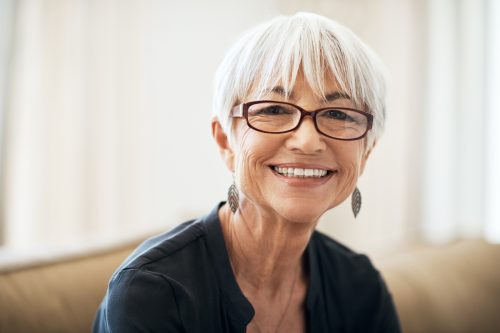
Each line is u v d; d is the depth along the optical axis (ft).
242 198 2.99
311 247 3.51
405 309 4.69
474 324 4.89
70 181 7.24
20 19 6.91
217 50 7.81
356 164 2.84
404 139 7.74
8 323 3.49
